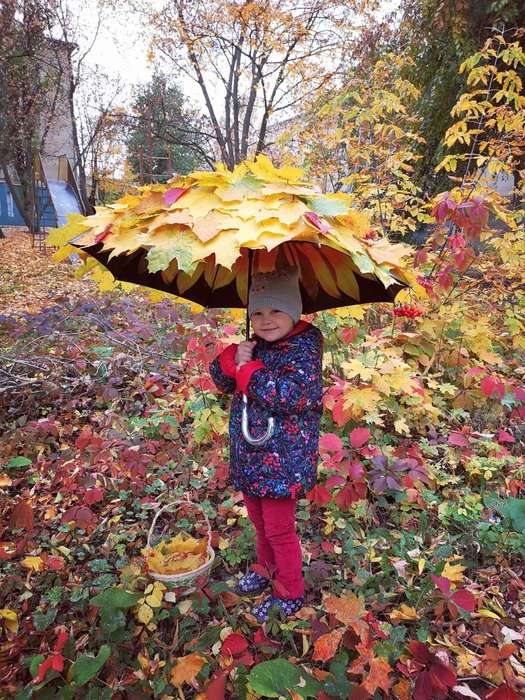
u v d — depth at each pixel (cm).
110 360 382
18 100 1425
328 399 255
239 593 197
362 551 212
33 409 342
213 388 282
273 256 175
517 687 154
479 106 350
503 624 186
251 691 150
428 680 145
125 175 1811
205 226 123
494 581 205
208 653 170
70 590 200
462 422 308
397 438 284
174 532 235
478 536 219
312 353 174
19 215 2053
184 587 190
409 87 461
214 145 1748
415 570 204
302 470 173
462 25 609
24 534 236
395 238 548
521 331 382
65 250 159
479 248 416
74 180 1473
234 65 1238
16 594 202
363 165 434
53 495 267
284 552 179
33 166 1478
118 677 164
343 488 217
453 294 380
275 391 165
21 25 1334
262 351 180
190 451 288
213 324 374
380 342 281
